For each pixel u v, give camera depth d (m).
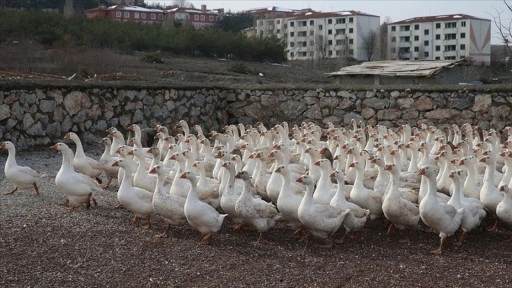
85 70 25.20
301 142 12.88
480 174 10.95
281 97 20.05
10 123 14.77
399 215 8.54
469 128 15.05
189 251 7.91
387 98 18.72
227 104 20.83
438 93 18.14
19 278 6.75
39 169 13.20
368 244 8.48
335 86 19.39
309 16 83.94
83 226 8.83
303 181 8.21
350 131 15.36
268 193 9.71
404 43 77.75
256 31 79.44
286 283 6.75
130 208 8.93
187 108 19.42
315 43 74.88
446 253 8.02
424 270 7.24
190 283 6.71
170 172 10.63
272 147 12.20
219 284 6.69
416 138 13.45
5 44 33.97
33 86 15.26
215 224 8.28
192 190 8.27
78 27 41.47
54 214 9.43
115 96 17.27
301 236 8.79
